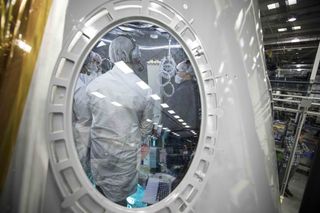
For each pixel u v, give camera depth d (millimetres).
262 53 1489
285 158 4383
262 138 1391
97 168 1263
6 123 924
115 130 1279
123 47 1248
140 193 1318
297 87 5539
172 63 1298
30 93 934
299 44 7633
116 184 1280
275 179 1491
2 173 918
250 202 1312
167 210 1209
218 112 1249
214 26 1259
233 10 1306
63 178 1092
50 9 972
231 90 1283
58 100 1079
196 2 1233
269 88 1641
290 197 4402
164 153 1343
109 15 1138
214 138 1238
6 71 938
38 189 984
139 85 1311
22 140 935
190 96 1306
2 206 951
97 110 1252
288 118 5418
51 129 1063
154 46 1279
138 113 1345
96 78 1243
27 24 949
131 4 1152
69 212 1103
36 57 941
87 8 1120
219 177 1244
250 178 1315
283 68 10586
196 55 1233
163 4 1182
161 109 1337
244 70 1332
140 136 1354
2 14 933
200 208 1216
